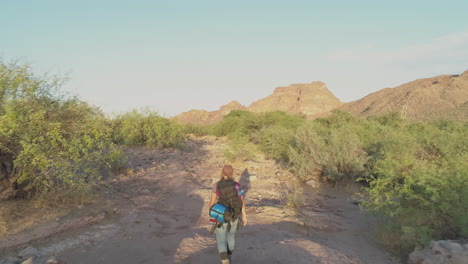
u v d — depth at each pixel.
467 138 11.64
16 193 6.10
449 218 5.57
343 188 10.67
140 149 15.62
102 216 6.18
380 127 15.12
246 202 8.69
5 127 5.08
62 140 5.80
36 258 4.34
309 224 6.81
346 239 6.33
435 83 110.56
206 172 12.21
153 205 7.43
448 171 6.05
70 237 5.19
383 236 6.21
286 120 26.70
